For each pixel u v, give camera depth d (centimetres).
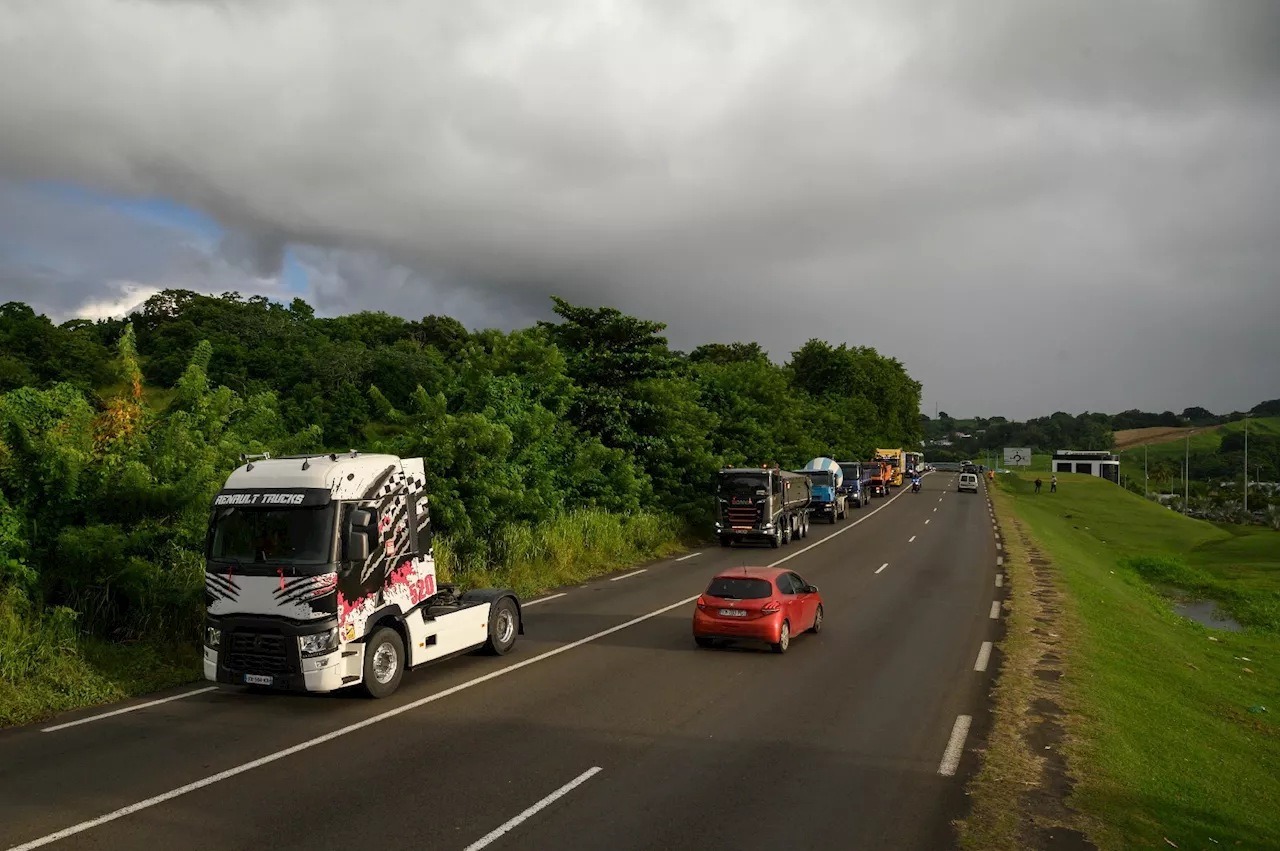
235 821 741
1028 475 13862
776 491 3366
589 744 968
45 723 1041
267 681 1096
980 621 1819
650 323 3500
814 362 10062
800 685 1260
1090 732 1046
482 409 2570
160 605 1373
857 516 5081
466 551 2184
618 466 3094
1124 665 1536
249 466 1173
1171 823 805
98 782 835
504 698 1170
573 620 1788
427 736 992
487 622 1416
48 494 1368
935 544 3516
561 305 3534
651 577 2466
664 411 3484
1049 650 1534
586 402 3334
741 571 1569
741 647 1534
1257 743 1292
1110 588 2781
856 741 993
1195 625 2908
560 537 2530
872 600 2095
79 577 1339
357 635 1126
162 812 761
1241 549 5472
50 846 690
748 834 725
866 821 759
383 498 1190
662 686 1245
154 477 1449
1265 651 2523
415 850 686
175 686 1224
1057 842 725
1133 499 9225
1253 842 814
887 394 10344
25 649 1171
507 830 726
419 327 9981
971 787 849
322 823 738
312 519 1106
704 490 3612
